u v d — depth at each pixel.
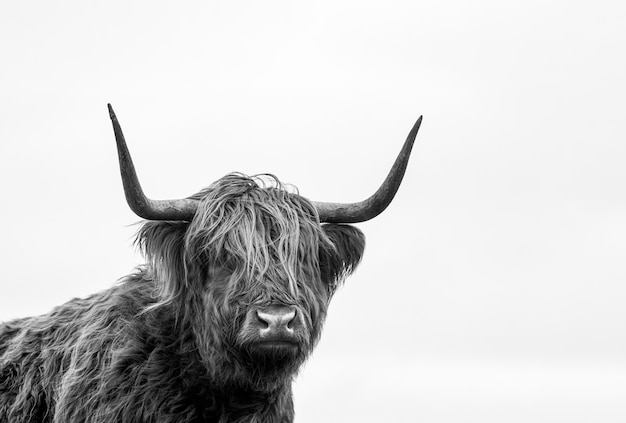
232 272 13.94
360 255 15.18
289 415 15.06
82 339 15.14
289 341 13.38
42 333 16.23
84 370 14.77
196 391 14.30
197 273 14.25
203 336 14.07
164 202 14.15
